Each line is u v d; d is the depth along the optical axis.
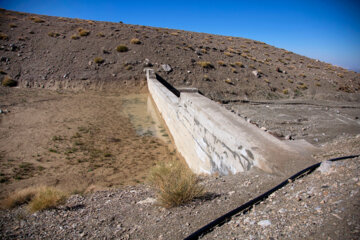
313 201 3.77
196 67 35.56
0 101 21.50
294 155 6.15
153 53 36.66
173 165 6.83
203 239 3.56
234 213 4.18
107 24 46.72
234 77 34.88
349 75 45.94
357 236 2.57
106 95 27.97
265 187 5.03
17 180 9.98
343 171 4.64
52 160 12.16
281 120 18.22
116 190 8.69
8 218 5.48
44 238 4.37
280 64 45.72
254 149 6.55
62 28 39.47
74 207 6.15
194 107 11.20
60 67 31.00
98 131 16.86
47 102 22.94
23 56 31.28
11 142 13.80
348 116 20.41
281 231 3.18
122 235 4.16
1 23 36.44
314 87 36.31
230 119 8.91
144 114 21.78
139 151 14.16
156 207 5.19
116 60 33.97
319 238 2.76
